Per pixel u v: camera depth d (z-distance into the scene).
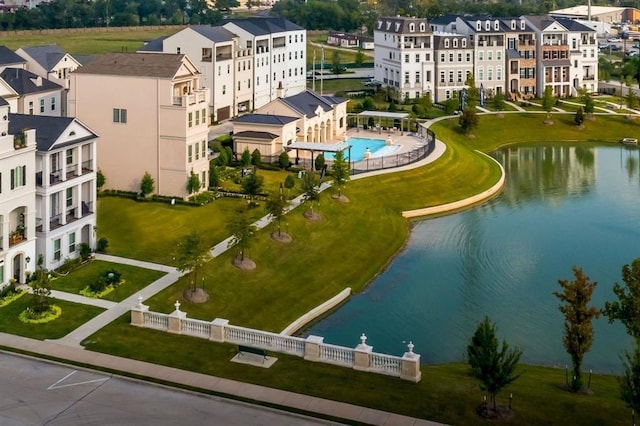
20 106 110.44
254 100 158.12
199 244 70.69
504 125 159.75
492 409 46.47
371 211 98.69
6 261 64.44
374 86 187.88
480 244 92.44
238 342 56.31
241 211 77.06
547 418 46.09
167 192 92.38
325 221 90.44
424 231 97.81
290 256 79.94
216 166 105.06
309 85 194.00
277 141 115.38
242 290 71.06
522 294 76.75
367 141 135.50
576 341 50.47
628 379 42.38
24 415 45.41
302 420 45.50
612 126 162.88
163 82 90.00
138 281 68.88
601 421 45.91
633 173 130.38
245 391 48.69
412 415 46.03
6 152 63.16
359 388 49.34
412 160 120.31
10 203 64.25
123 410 46.31
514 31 182.88
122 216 85.31
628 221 101.81
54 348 54.59
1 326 58.09
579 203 111.25
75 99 93.62
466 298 75.69
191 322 57.59
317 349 53.25
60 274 68.94
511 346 64.62
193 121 91.88
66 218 71.38
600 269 83.69
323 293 74.75
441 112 165.38
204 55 141.50
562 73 185.75
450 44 177.62
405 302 74.62
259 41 158.12
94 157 74.75
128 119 92.12
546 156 144.50
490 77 182.12
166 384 49.47
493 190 117.38
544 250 90.19
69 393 48.28
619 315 52.75
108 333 57.47
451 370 55.97
